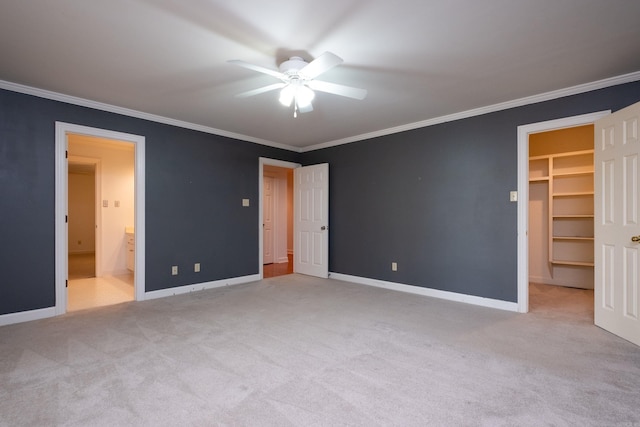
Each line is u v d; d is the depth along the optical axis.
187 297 4.17
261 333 2.89
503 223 3.71
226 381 2.07
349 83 3.08
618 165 2.79
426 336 2.83
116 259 5.72
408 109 3.86
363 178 5.09
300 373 2.17
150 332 2.91
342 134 5.05
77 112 3.53
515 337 2.80
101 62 2.67
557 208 4.96
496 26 2.16
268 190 7.31
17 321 3.17
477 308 3.71
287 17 2.06
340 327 3.05
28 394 1.91
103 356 2.42
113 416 1.71
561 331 2.94
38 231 3.30
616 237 2.82
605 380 2.07
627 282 2.70
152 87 3.19
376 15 2.04
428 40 2.33
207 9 1.98
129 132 3.91
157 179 4.16
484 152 3.85
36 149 3.29
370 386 2.01
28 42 2.36
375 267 4.92
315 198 5.64
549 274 5.00
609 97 3.05
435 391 1.96
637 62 2.68
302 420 1.68
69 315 3.40
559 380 2.07
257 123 4.44
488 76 2.94
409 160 4.53
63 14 2.02
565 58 2.61
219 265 4.83
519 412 1.75
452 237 4.11
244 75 2.91
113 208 5.70
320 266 5.55
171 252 4.29
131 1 1.90
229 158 4.96
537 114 3.47
